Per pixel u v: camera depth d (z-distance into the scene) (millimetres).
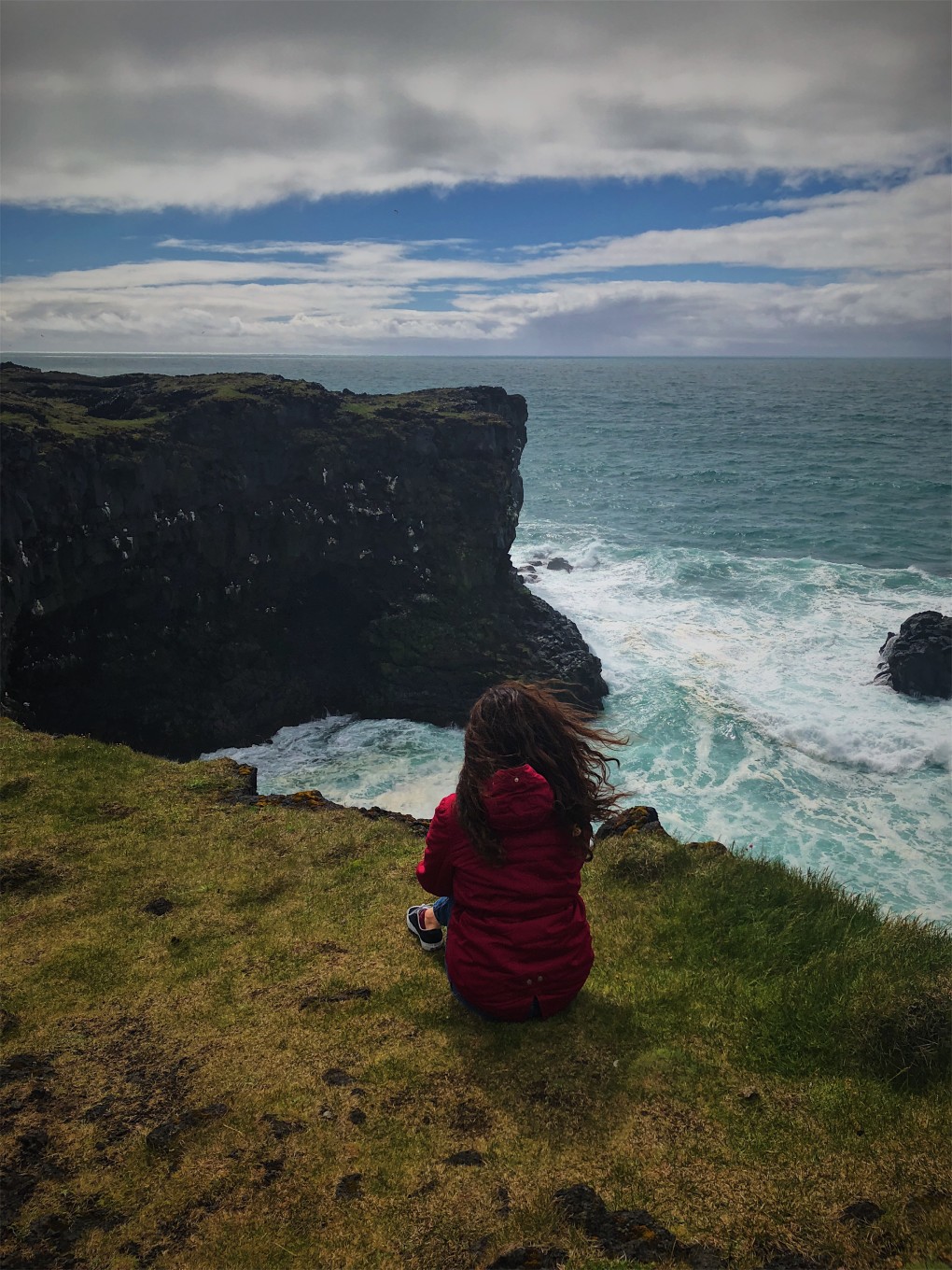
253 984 4734
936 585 34344
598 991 4465
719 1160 3357
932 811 18250
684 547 42438
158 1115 3684
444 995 4480
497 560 28516
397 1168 3338
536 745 3859
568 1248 2916
